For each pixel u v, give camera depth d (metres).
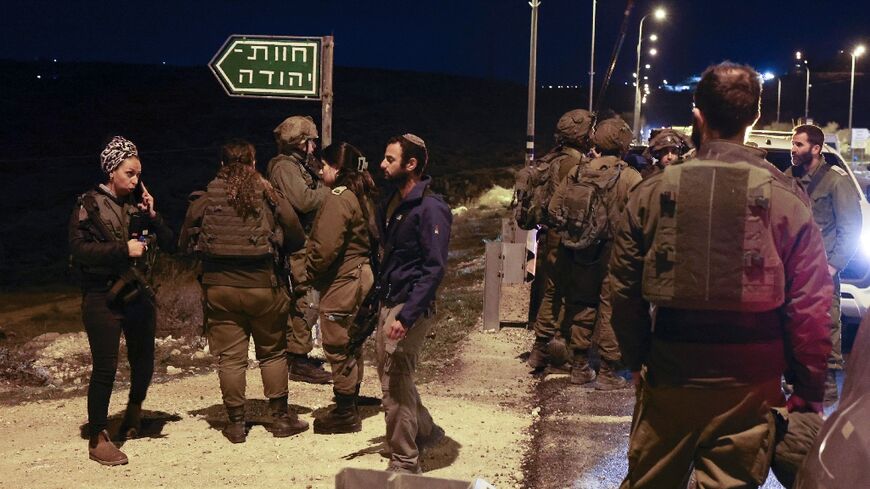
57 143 54.38
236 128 63.09
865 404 2.33
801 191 3.26
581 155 8.07
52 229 27.45
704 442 3.30
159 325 10.02
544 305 8.26
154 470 5.59
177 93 75.06
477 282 14.66
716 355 3.21
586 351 7.80
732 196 3.19
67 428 6.57
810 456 2.42
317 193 7.28
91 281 5.80
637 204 3.37
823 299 3.20
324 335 6.28
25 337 10.48
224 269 6.03
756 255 3.16
